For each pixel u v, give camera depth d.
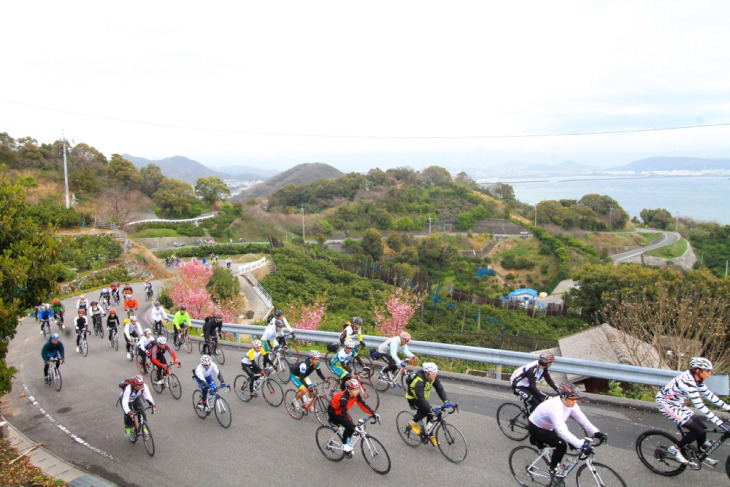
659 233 88.44
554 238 72.94
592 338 20.11
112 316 16.50
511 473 6.73
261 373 10.28
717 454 7.02
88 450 8.84
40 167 63.03
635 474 6.47
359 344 10.69
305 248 65.38
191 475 7.58
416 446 7.82
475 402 9.38
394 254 68.38
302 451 8.10
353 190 102.38
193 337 17.83
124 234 42.88
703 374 5.89
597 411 8.55
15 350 17.05
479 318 39.06
